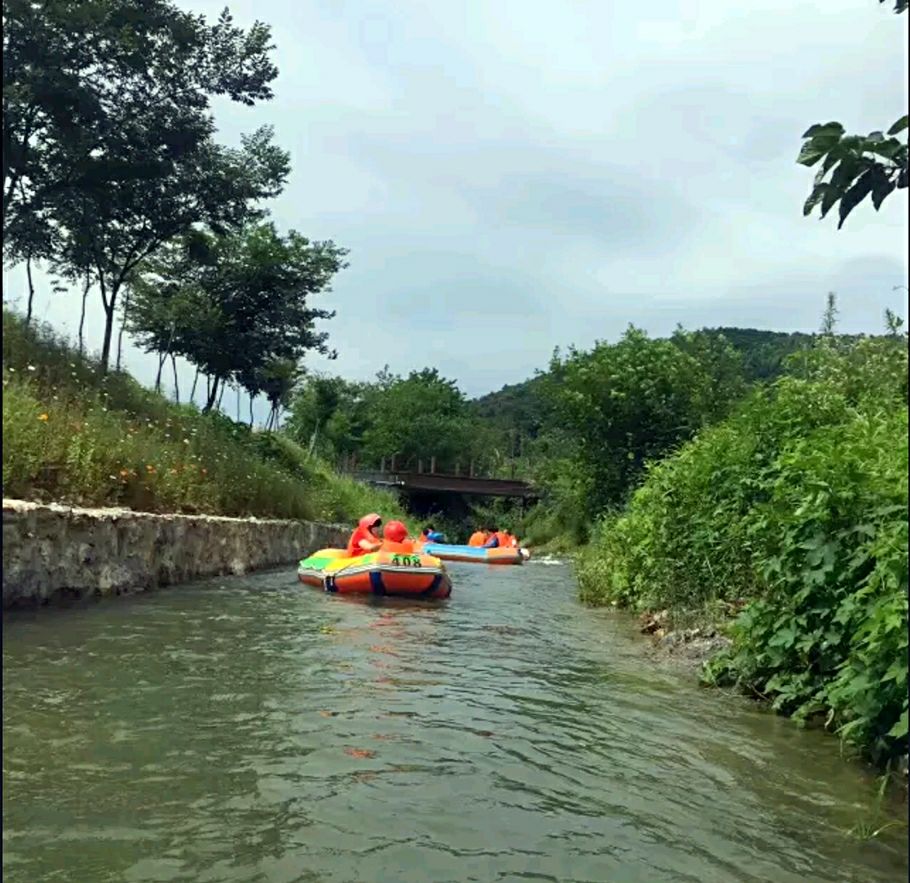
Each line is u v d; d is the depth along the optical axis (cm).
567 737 519
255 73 1820
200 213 2027
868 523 523
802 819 396
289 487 2072
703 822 391
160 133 1709
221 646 750
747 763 476
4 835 346
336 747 475
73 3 1407
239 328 2694
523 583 1745
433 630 935
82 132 1588
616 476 2830
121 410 1528
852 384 929
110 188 1755
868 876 338
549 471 3994
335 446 6272
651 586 1019
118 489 1191
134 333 2583
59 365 1503
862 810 408
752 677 644
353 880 321
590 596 1317
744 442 867
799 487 618
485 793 418
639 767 466
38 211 1750
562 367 3000
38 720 496
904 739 454
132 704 540
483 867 337
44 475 1050
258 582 1371
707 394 2766
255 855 339
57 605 916
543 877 331
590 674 710
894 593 429
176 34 1633
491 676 687
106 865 324
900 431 532
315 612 1029
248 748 466
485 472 7219
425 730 517
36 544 891
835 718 548
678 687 666
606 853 355
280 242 2648
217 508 1564
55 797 387
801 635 570
